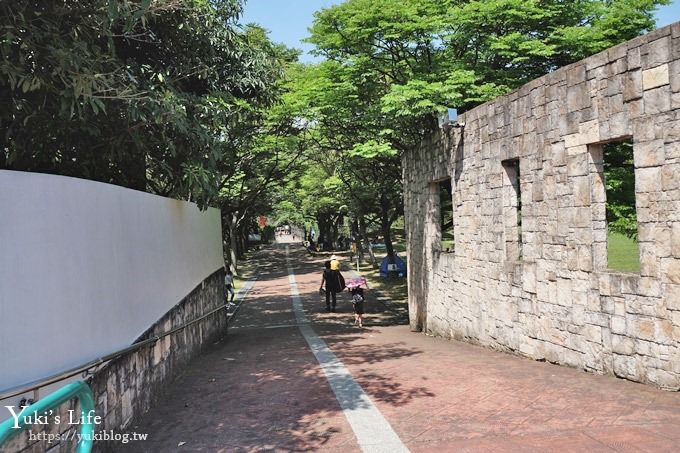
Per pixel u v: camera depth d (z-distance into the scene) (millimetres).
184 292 8234
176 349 7387
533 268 7887
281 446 4359
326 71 13000
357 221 34812
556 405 5082
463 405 5242
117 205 5195
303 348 9898
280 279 30344
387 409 5223
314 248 50750
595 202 6648
